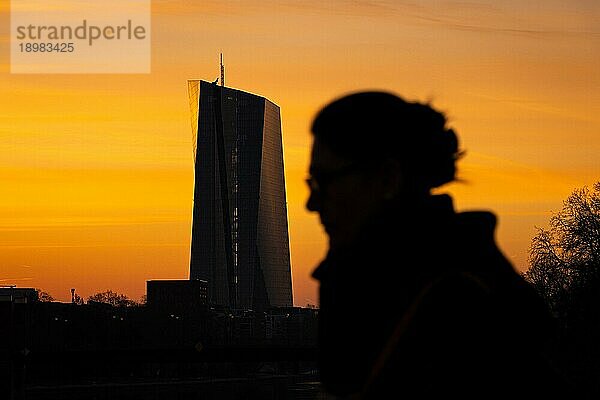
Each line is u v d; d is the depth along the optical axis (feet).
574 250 365.61
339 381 11.66
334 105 12.21
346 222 12.00
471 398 10.93
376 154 11.96
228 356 493.77
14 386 629.51
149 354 537.65
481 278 11.37
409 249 11.51
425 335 11.14
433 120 12.18
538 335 11.38
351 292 11.64
